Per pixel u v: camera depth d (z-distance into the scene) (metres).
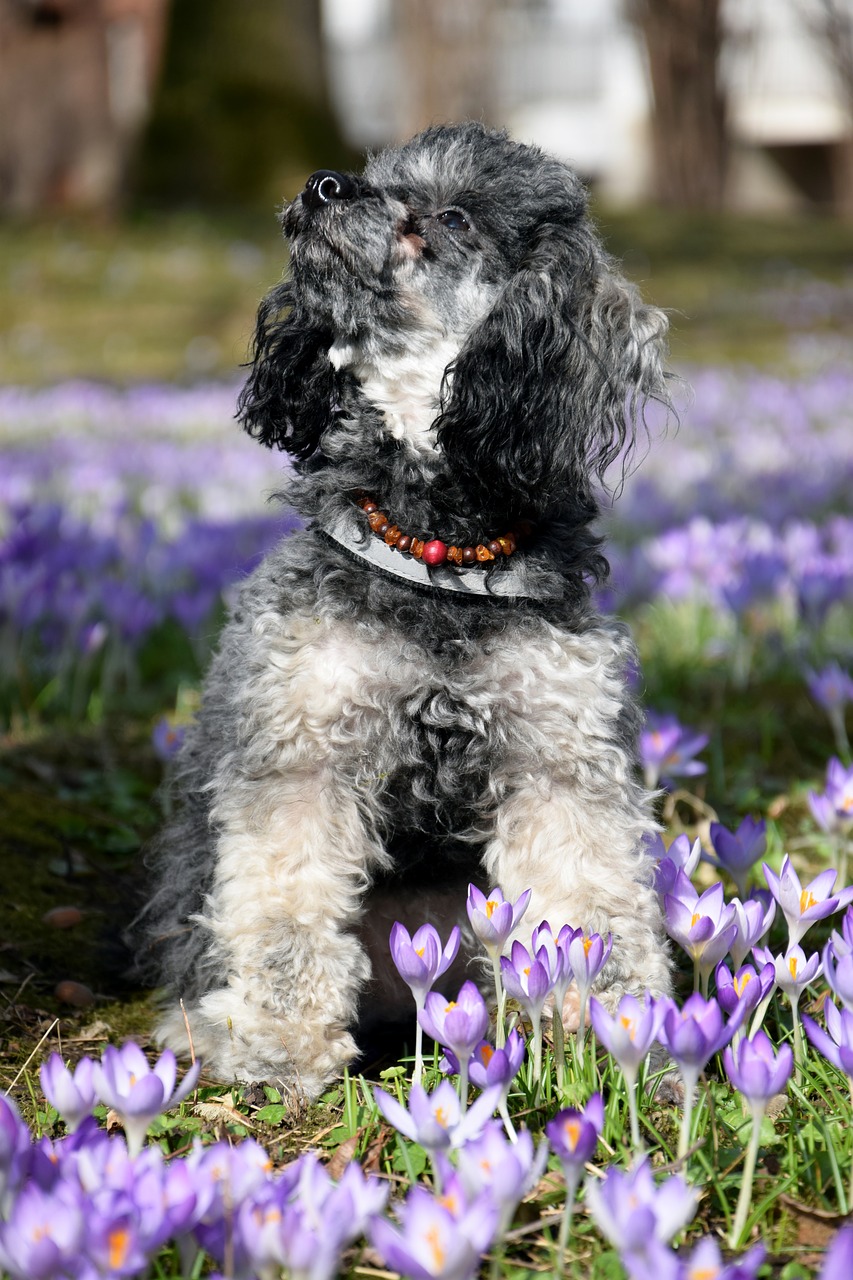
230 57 25.00
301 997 3.56
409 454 4.00
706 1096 3.18
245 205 24.83
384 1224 2.27
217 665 4.13
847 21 31.36
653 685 7.07
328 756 3.66
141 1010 4.28
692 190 33.25
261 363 4.55
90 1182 2.49
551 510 4.08
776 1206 2.90
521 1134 2.63
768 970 3.17
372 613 3.70
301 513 4.04
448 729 3.70
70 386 16.48
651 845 3.82
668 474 11.61
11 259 21.94
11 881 4.96
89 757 6.34
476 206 4.22
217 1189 2.45
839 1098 3.22
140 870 5.06
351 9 39.47
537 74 38.91
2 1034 3.97
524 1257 2.78
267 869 3.62
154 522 8.67
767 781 5.98
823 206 37.81
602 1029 2.80
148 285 20.92
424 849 3.94
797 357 18.41
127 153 25.02
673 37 32.44
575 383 4.18
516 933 3.68
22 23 24.47
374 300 4.08
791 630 7.52
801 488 10.56
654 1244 2.19
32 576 6.77
